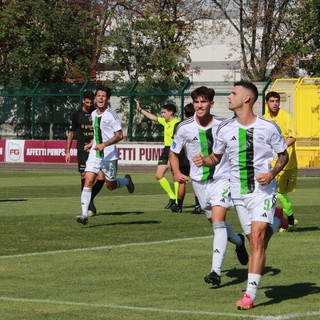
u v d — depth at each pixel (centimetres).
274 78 8806
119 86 6981
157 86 6906
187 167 3055
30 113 7362
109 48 9781
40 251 2072
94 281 1666
